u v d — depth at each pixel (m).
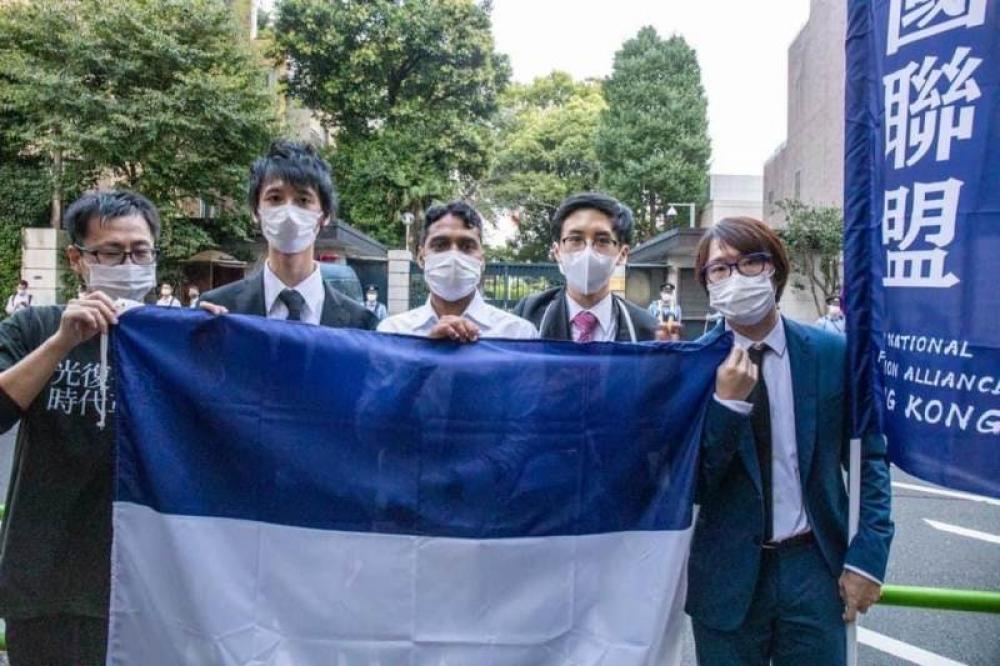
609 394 2.49
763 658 2.43
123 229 2.43
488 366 2.49
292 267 2.96
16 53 17.44
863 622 4.51
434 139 26.36
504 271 24.52
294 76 26.53
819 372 2.40
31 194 18.73
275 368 2.43
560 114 43.28
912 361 2.22
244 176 19.09
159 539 2.31
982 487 2.06
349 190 26.66
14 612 2.31
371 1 25.69
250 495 2.37
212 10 19.05
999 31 2.05
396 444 2.44
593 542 2.45
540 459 2.46
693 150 38.97
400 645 2.37
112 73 18.05
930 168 2.17
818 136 25.06
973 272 2.09
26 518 2.34
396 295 23.75
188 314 2.41
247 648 2.29
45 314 2.50
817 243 20.25
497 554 2.42
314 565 2.37
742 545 2.35
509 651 2.40
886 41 2.30
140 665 2.30
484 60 26.97
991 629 4.42
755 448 2.38
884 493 2.31
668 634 2.44
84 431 2.38
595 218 3.28
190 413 2.38
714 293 2.43
